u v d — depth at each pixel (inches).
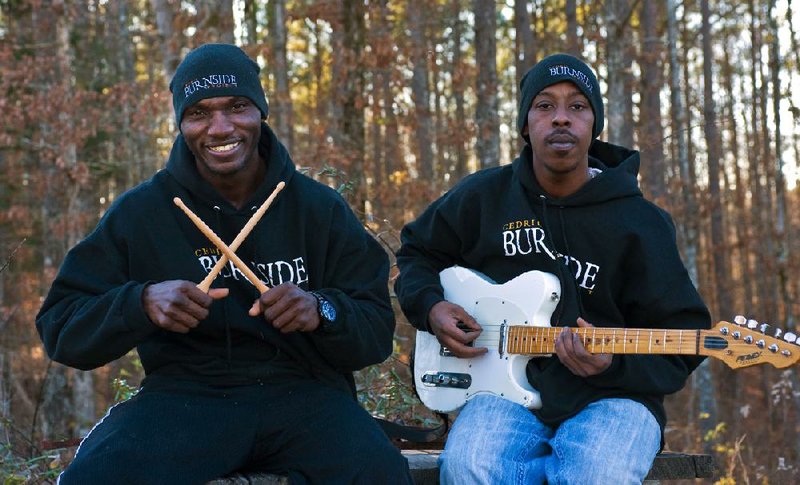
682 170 629.3
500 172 151.6
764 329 128.2
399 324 226.1
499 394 142.3
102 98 575.8
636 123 665.6
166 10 455.8
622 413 134.0
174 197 130.5
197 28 437.4
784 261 689.6
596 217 141.9
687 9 916.6
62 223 565.0
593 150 154.5
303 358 128.5
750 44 948.6
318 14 453.7
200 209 130.3
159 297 116.8
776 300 794.8
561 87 142.6
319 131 453.7
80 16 633.0
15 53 622.2
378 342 129.1
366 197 402.0
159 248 128.3
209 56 129.3
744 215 964.0
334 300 125.3
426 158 644.1
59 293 127.0
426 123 646.5
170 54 445.7
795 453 429.4
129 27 808.9
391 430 148.6
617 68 480.7
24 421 282.8
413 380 152.3
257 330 126.6
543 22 850.1
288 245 130.9
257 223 130.3
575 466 129.6
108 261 128.3
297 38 876.6
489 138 502.0
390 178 530.9
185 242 129.0
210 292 118.0
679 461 139.8
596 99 144.3
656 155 649.6
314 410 124.3
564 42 721.6
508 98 930.1
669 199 699.4
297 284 130.5
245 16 528.7
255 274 129.3
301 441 122.6
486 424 137.1
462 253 152.9
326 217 132.3
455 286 149.6
